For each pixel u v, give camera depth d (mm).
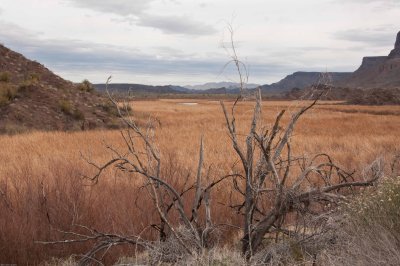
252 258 4379
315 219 4750
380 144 17859
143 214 5996
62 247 5340
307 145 16984
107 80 4781
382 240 3809
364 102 113625
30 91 29734
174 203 4926
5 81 31078
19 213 5754
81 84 35375
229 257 4414
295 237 4621
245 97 4730
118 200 6516
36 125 26000
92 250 4844
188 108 62344
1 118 25609
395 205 3943
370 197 4191
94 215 5867
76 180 7066
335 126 31750
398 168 8062
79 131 25281
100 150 14859
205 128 26797
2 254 5117
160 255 4625
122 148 15367
